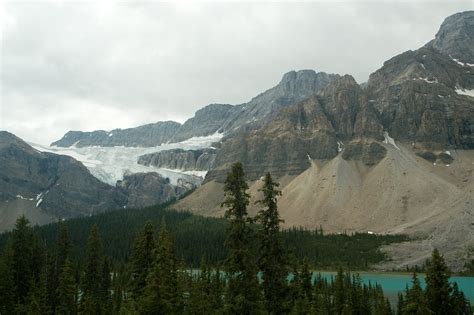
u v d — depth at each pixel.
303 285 87.50
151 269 62.12
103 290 102.62
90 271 99.88
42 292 88.12
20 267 97.12
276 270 45.94
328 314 98.38
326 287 118.75
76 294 93.19
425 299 62.84
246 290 43.34
